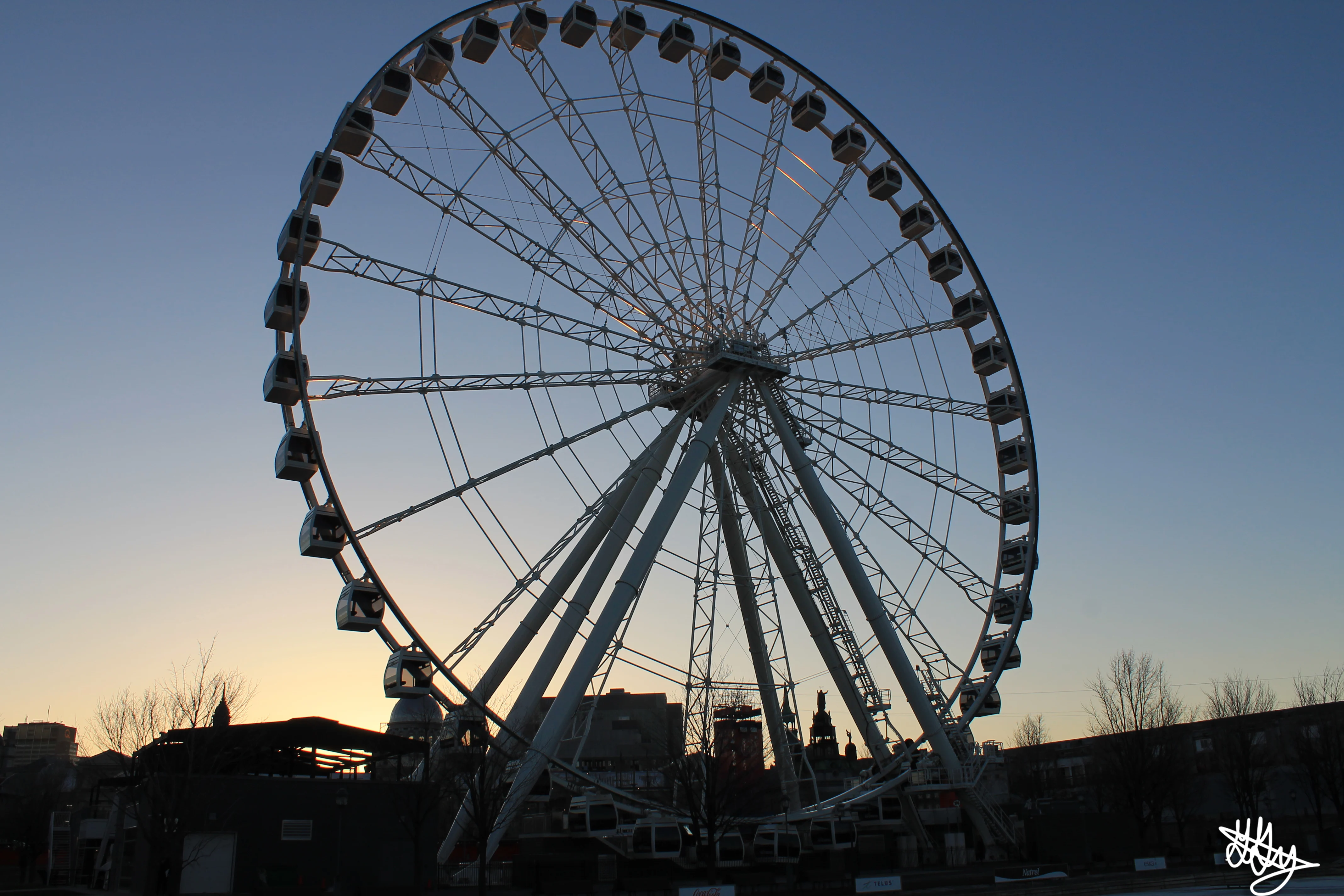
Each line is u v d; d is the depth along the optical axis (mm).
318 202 46188
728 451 55062
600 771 89875
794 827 55312
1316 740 87875
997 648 57625
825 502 54000
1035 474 59000
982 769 56844
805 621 56250
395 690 41281
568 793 62375
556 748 45188
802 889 52562
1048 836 65500
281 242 45719
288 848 50750
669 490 50375
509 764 46156
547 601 49312
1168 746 80688
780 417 54812
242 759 53250
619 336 51375
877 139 58406
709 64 54469
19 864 98250
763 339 55781
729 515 56375
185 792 44594
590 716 47250
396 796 51906
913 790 55250
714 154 54000
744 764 70375
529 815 68312
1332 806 90000
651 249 51969
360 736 56000
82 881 72062
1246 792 84562
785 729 56188
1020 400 59406
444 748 44875
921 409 58406
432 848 54562
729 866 57500
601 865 59938
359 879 51938
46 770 116562
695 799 59438
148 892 46281
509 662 47938
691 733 63250
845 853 66250
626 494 51094
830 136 59062
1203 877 52938
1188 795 86625
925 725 54125
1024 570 57969
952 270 59562
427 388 45406
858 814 58219
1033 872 54719
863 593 53844
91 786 72375
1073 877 54469
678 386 54188
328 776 61094
